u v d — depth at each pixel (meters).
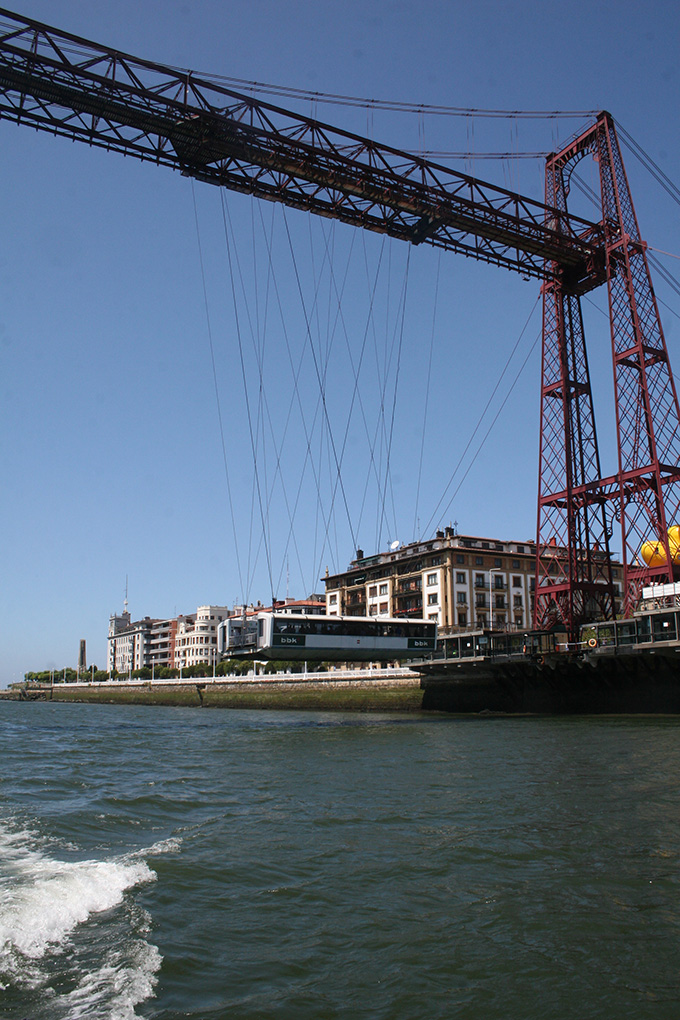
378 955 8.31
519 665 56.06
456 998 7.27
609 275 53.84
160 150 41.53
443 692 63.88
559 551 55.81
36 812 16.95
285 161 43.00
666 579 47.66
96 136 39.62
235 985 7.53
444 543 91.94
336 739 37.25
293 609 121.75
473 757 26.33
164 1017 6.80
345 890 10.59
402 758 26.92
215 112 40.97
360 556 112.00
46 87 36.81
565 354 57.06
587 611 53.91
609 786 18.47
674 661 46.16
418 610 94.50
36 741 41.00
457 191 49.50
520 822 14.53
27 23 36.53
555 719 47.94
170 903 10.02
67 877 10.99
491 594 91.88
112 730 51.62
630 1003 7.13
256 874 11.40
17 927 8.80
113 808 17.55
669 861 11.61
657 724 39.00
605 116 56.25
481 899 10.10
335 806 17.03
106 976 7.62
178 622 180.25
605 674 50.69
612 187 55.19
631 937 8.70
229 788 20.66
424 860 12.02
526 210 52.22
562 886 10.53
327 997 7.29
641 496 50.03
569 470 55.22
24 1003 6.98
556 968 7.91
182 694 108.81
